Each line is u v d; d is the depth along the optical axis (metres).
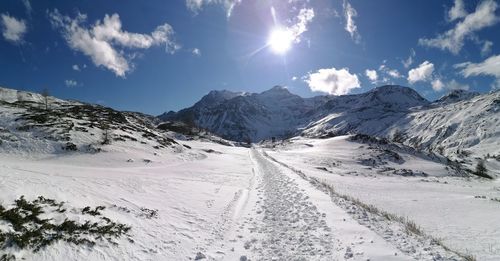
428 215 23.47
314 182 28.70
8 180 12.64
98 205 13.56
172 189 22.72
